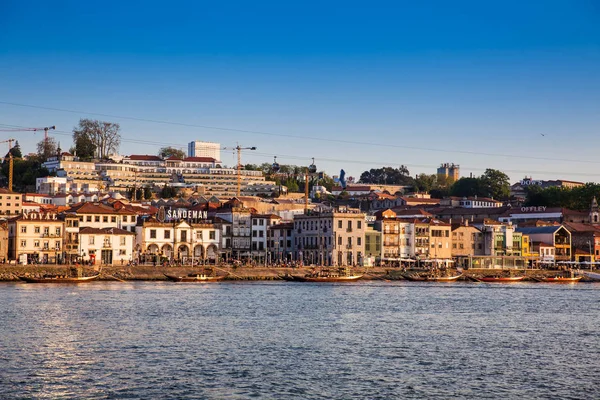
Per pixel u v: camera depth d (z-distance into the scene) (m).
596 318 173.00
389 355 124.06
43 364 113.94
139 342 131.50
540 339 141.50
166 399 97.31
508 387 105.12
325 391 101.69
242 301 194.62
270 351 125.69
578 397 100.88
